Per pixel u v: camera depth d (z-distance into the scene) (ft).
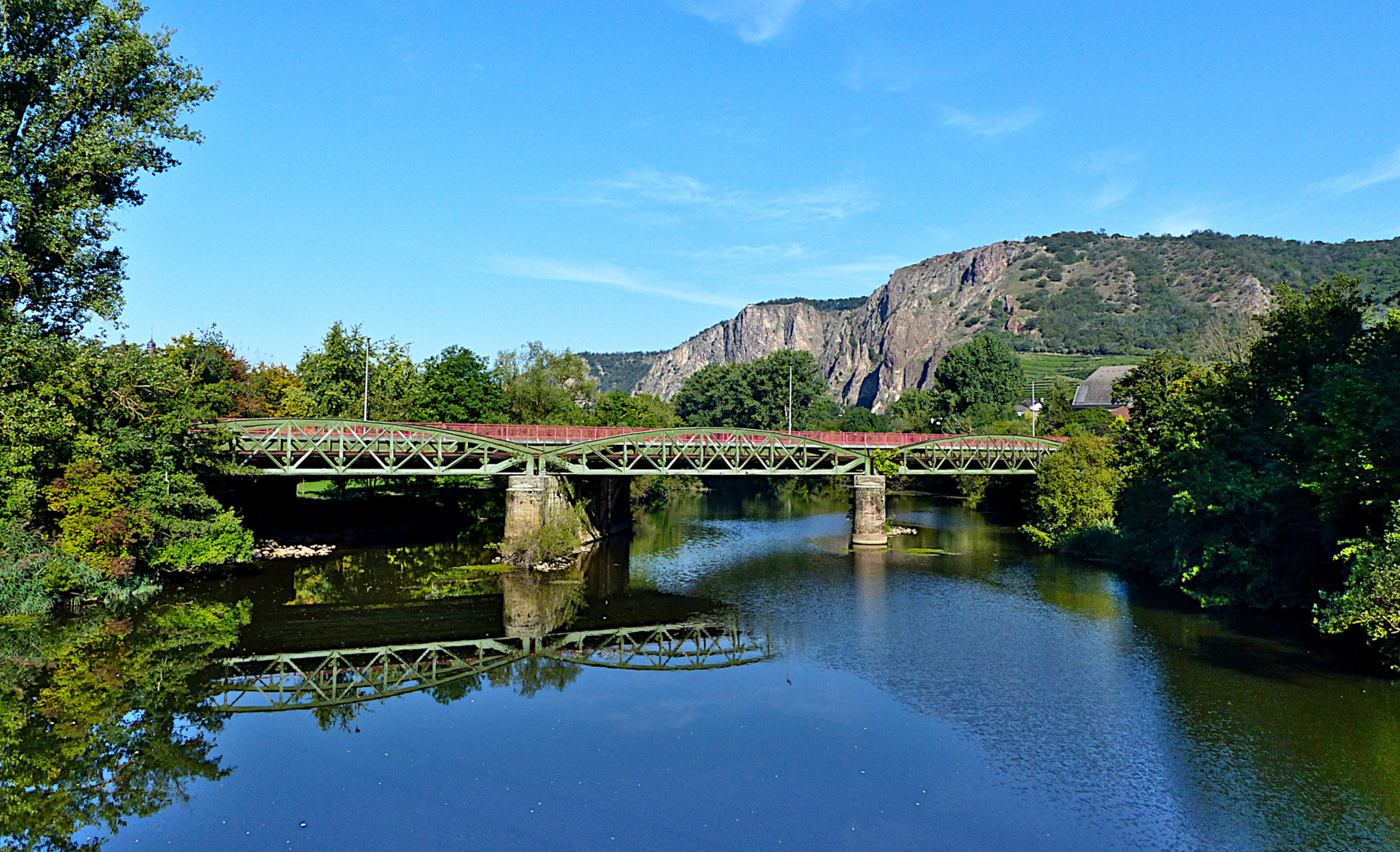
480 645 126.82
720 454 227.81
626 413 378.53
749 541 242.37
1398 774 78.54
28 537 141.69
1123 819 71.51
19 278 129.59
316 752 85.30
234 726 92.53
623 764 82.38
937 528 272.92
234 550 174.40
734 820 71.10
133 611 142.61
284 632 132.36
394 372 337.72
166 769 80.94
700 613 146.92
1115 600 154.10
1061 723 92.22
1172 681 105.29
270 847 66.54
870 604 153.07
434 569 189.47
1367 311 162.91
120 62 137.80
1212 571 155.02
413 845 66.90
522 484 196.95
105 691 103.45
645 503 359.87
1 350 132.36
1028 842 67.87
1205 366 263.29
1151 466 203.00
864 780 78.64
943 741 87.81
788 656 119.44
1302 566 137.80
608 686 106.52
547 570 189.88
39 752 84.94
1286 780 77.92
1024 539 243.81
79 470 145.59
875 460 243.40
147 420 158.20
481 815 71.87
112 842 67.26
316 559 198.39
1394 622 94.79
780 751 85.35
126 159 138.62
